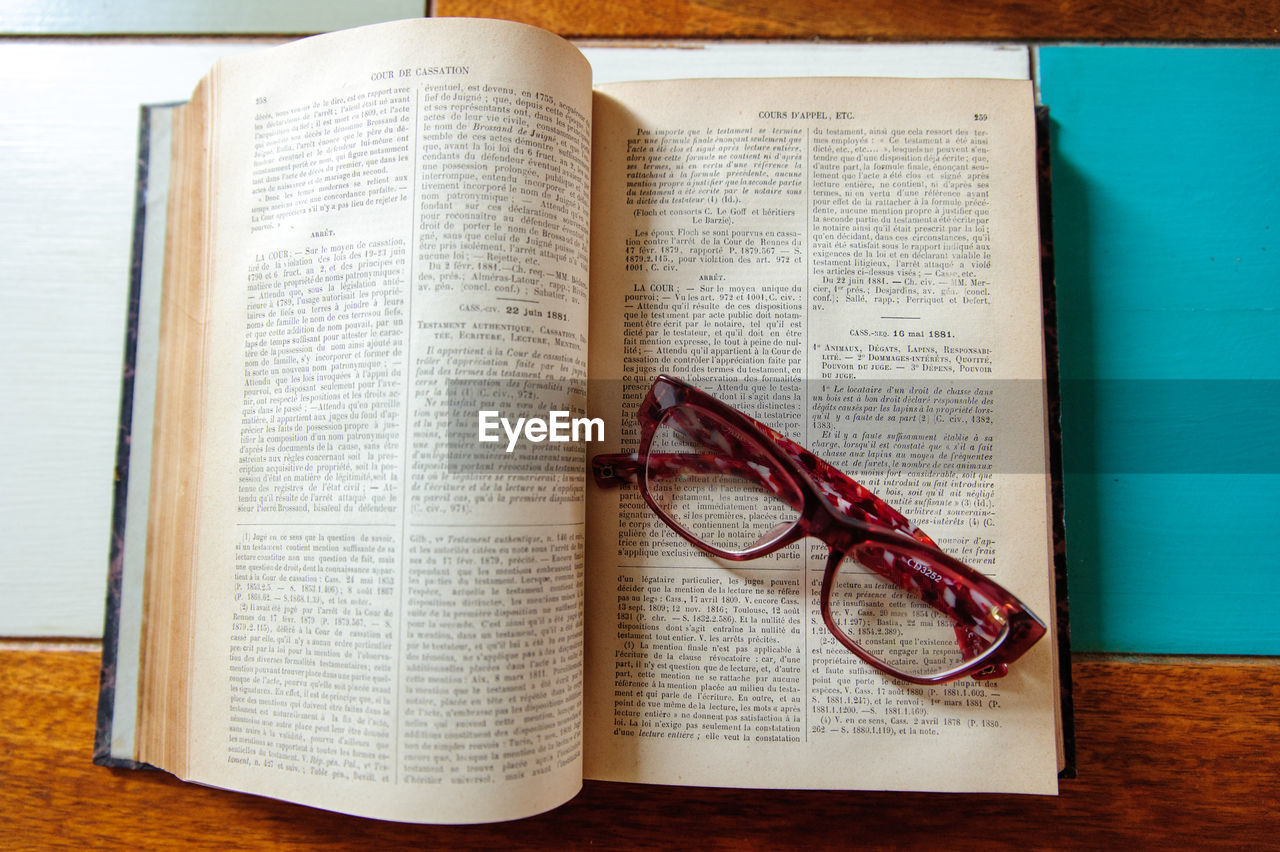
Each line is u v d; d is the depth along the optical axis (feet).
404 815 1.08
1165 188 1.24
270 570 1.14
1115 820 1.17
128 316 1.22
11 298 1.25
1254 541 1.20
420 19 1.14
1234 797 1.17
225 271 1.18
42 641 1.21
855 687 1.16
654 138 1.20
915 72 1.26
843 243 1.19
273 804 1.18
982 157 1.19
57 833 1.19
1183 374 1.22
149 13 1.27
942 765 1.14
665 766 1.15
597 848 1.17
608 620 1.17
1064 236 1.24
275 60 1.18
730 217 1.20
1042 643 1.15
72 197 1.26
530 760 1.09
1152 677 1.19
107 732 1.18
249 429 1.16
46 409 1.24
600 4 1.27
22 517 1.23
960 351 1.18
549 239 1.13
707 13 1.27
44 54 1.27
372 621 1.10
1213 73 1.25
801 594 1.16
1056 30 1.26
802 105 1.20
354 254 1.13
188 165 1.21
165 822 1.18
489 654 1.09
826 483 1.17
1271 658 1.19
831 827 1.17
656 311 1.19
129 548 1.20
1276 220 1.23
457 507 1.09
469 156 1.12
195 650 1.16
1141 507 1.21
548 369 1.12
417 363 1.11
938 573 1.15
